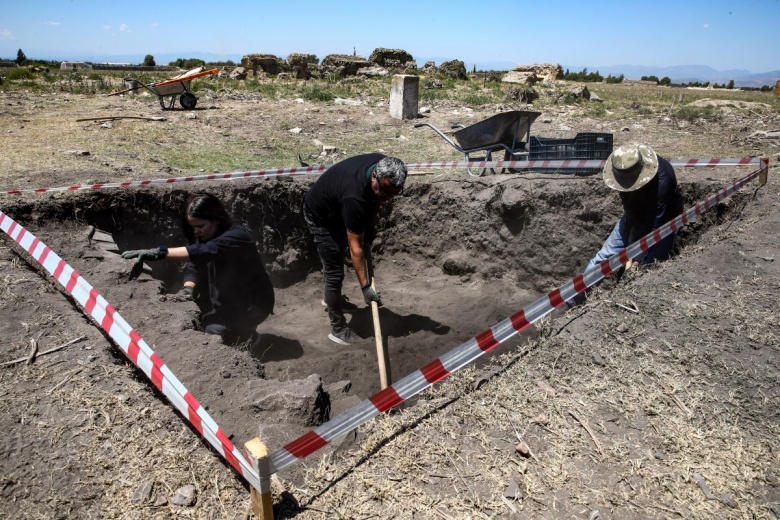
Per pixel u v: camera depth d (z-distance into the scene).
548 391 2.74
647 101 18.55
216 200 4.04
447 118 12.64
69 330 3.21
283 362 4.48
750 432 2.48
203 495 2.16
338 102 14.95
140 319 3.62
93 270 4.23
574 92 17.80
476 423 2.54
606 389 2.77
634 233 4.60
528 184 6.23
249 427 2.67
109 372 2.83
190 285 4.29
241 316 4.31
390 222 7.01
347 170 4.20
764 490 2.19
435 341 4.95
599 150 6.64
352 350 4.75
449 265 6.56
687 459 2.33
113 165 7.21
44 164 6.93
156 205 5.86
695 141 9.80
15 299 3.50
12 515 2.03
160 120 10.84
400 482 2.23
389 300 6.01
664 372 2.89
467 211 6.56
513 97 16.84
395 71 24.84
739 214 5.40
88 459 2.28
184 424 2.51
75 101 13.32
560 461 2.32
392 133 10.81
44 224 5.04
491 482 2.22
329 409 3.01
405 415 2.61
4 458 2.27
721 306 3.52
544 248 6.16
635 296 3.67
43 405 2.57
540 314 2.97
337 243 4.66
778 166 6.91
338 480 2.24
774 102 18.16
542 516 2.07
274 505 2.12
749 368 2.91
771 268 4.06
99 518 2.03
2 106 11.73
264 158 8.48
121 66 30.08
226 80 19.80
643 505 2.12
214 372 3.09
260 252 6.37
